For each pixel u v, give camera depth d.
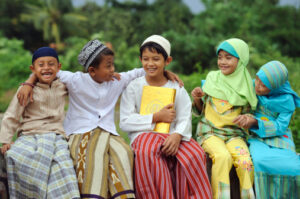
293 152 2.78
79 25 23.95
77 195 2.32
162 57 2.79
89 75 2.83
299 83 5.23
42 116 2.70
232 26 12.92
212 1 14.34
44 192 2.35
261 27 13.45
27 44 24.44
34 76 2.76
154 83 2.92
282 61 7.76
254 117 2.84
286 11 14.10
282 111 2.87
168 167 2.71
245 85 2.92
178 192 2.63
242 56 2.92
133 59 9.94
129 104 2.86
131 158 2.58
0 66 10.88
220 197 2.58
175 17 19.06
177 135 2.68
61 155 2.47
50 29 24.09
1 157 2.53
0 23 23.62
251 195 2.58
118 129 4.41
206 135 2.94
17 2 24.59
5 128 2.57
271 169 2.65
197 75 4.82
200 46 12.10
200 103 3.08
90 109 2.81
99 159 2.51
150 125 2.72
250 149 2.81
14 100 2.64
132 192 2.45
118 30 18.23
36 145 2.51
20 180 2.38
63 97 2.81
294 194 2.64
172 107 2.77
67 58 7.39
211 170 2.83
